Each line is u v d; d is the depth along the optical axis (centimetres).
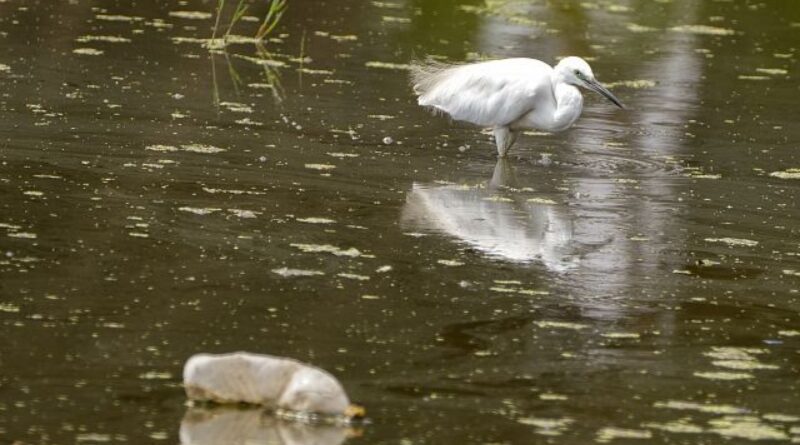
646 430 846
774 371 963
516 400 882
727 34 2533
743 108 1942
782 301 1125
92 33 2114
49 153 1434
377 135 1644
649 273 1182
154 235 1182
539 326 1026
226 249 1159
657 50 2330
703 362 974
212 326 977
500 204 1381
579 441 822
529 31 2414
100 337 941
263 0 2508
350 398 868
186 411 834
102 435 792
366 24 2369
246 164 1456
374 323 1007
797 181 1562
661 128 1795
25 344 919
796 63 2303
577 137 1725
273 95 1806
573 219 1343
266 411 844
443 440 812
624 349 990
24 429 792
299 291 1066
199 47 2081
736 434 847
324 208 1314
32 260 1091
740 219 1382
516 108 1545
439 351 960
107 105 1673
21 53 1925
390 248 1201
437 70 1645
